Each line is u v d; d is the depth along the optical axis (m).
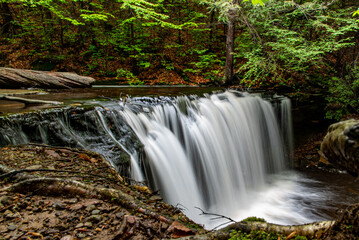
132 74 13.94
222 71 14.48
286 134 10.80
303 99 10.99
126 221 2.11
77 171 3.11
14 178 2.69
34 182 2.56
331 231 1.19
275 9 10.56
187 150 7.08
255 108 9.83
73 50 15.30
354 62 10.56
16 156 3.33
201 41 17.14
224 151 8.13
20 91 7.88
